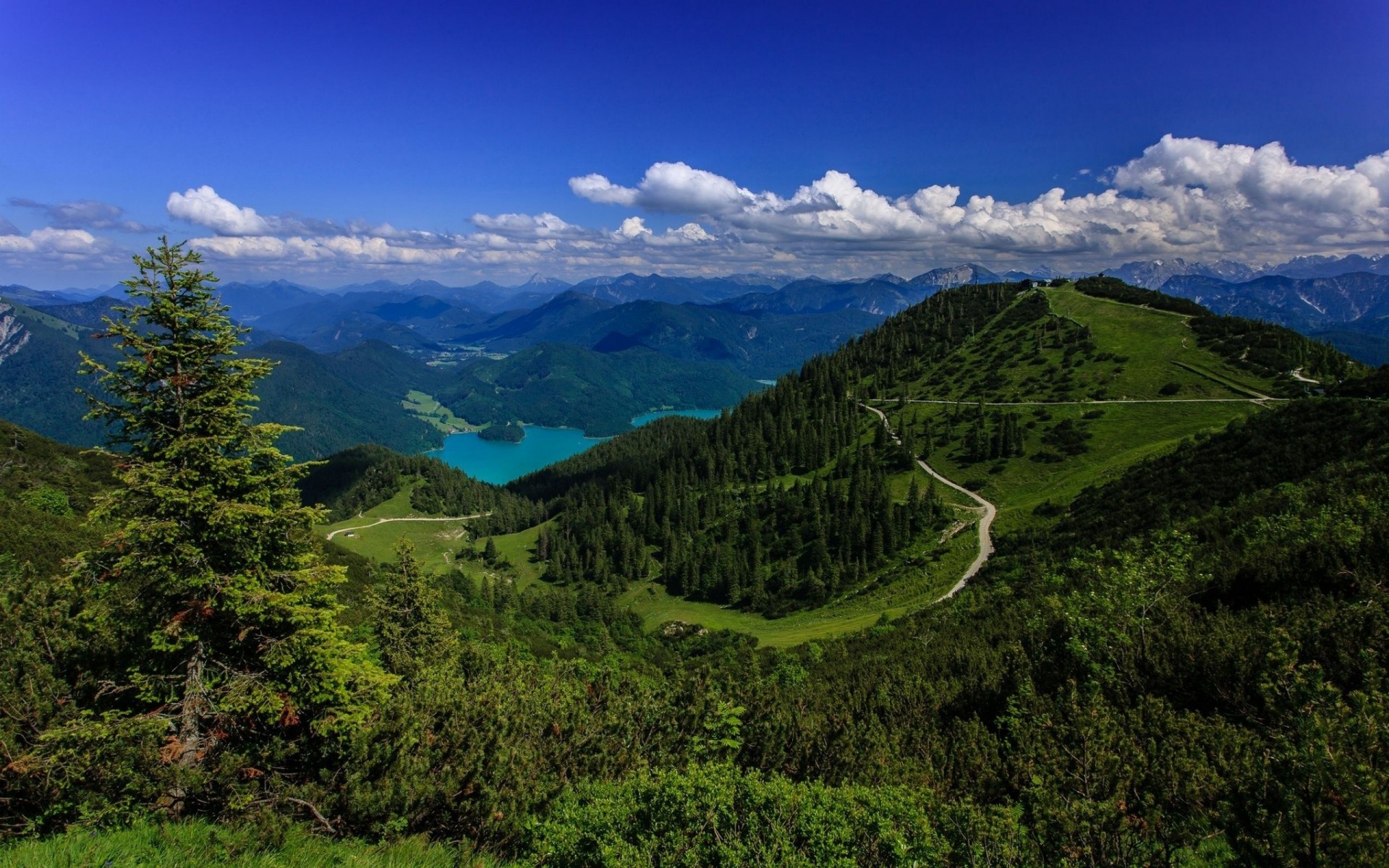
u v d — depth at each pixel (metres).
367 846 15.06
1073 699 15.57
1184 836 11.34
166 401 15.88
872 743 21.09
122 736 14.59
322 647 16.94
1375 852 8.78
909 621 68.81
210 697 16.48
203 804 15.04
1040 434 136.12
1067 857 11.11
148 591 15.81
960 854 11.80
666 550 152.50
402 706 17.81
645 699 23.05
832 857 12.05
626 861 12.34
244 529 16.12
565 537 177.12
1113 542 61.19
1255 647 18.36
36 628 16.31
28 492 77.75
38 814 13.65
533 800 16.58
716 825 12.94
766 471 176.38
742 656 72.50
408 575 38.25
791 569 128.75
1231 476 61.75
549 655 66.62
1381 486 36.94
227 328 16.64
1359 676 16.14
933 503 120.00
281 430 17.03
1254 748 13.38
